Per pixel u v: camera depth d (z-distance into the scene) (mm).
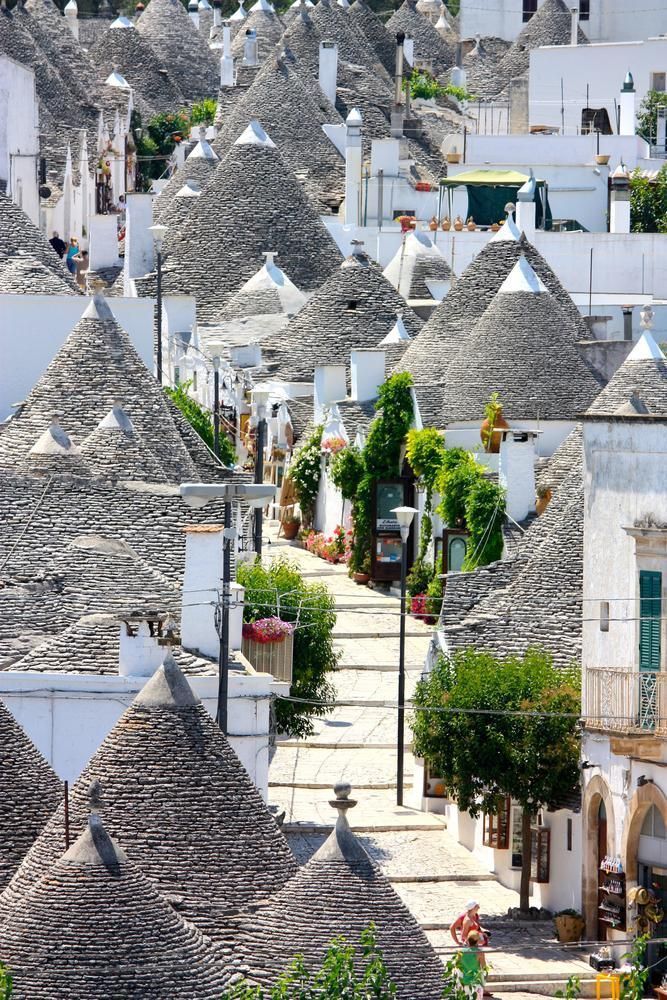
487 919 127750
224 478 151750
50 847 87125
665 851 123188
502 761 129375
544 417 197375
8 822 91688
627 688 124688
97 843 82938
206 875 89938
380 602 185750
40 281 179250
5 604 124250
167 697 92625
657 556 123812
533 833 130500
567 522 146875
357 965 86000
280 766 149125
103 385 147250
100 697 116375
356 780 147250
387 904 87875
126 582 128000
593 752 127500
